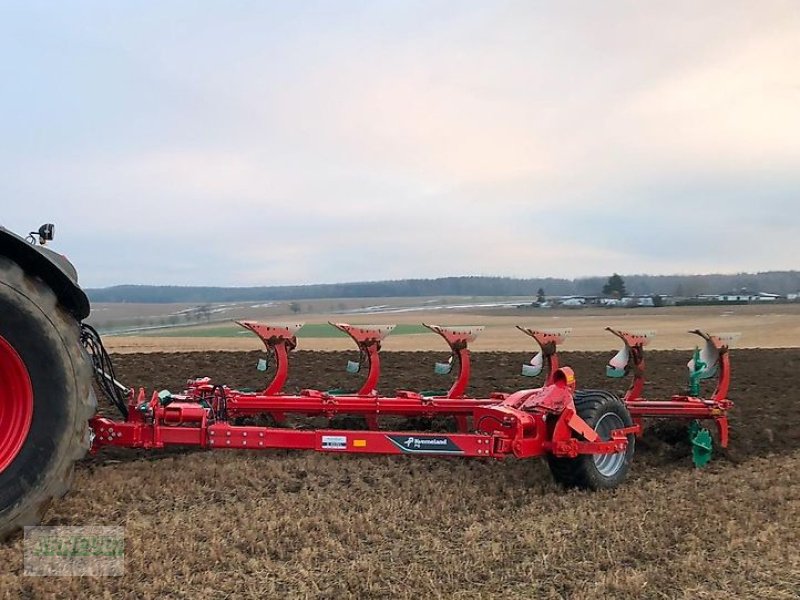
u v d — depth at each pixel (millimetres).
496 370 13008
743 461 6852
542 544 4426
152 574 3836
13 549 4023
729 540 4586
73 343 4281
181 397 5668
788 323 33281
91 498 4988
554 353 6793
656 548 4402
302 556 4113
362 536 4535
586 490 5695
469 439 5453
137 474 5660
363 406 6348
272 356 7109
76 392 4262
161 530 4430
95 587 3668
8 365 4156
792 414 8992
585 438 5637
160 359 13555
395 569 4023
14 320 4078
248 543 4309
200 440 5195
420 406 6438
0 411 4223
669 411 6766
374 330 6684
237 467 5918
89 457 6293
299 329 6570
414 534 4605
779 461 6840
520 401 5891
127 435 5113
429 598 3682
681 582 3953
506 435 5508
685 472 6379
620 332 7027
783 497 5551
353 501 5160
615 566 4148
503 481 5840
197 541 4309
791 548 4453
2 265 4082
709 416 6840
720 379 6949
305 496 5238
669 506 5246
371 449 5414
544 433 5652
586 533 4645
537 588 3846
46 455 4156
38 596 3561
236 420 7105
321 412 6316
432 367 13297
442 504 5156
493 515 5004
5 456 4117
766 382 11961
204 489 5344
